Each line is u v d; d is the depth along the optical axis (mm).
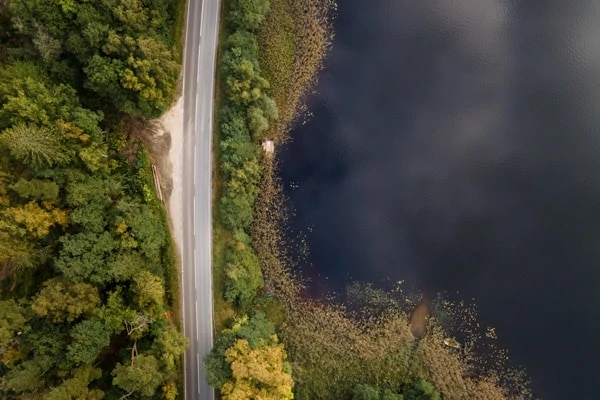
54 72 48719
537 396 61781
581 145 64812
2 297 48281
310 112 62469
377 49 64188
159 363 49750
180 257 58125
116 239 50219
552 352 62406
